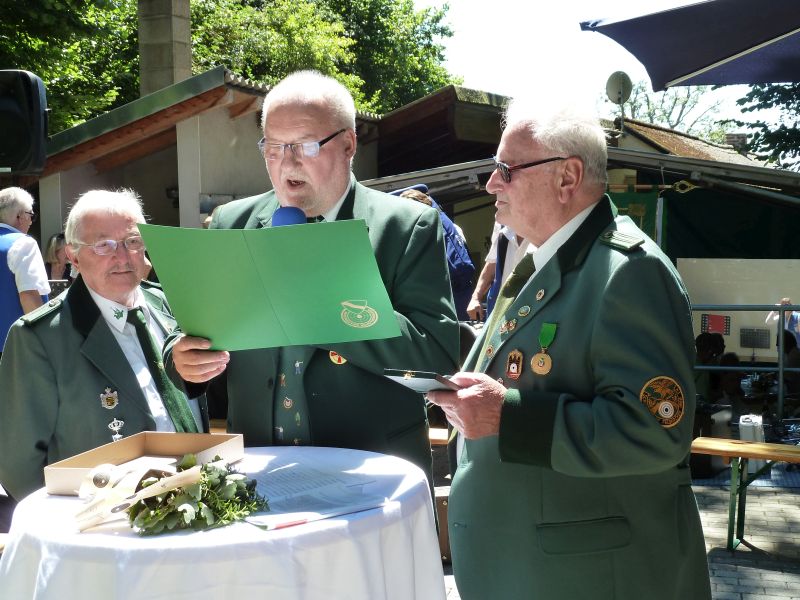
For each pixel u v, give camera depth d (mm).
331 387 2539
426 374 2008
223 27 22000
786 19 4590
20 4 14617
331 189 2559
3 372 2684
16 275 5984
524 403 2006
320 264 1961
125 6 19062
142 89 14492
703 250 10977
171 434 2338
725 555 5102
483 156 15180
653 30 4816
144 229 1978
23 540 1878
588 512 2076
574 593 2066
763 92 19516
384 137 14359
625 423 1914
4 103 6238
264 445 2617
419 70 31250
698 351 8836
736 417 8266
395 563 1951
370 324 2072
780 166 19547
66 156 10836
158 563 1705
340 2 29078
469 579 2229
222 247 1961
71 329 2715
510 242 5387
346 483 2139
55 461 2678
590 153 2146
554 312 2127
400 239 2574
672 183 10664
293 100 2498
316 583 1789
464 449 2346
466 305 5816
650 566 2080
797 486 6449
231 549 1727
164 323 3062
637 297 1963
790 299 9102
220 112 11156
